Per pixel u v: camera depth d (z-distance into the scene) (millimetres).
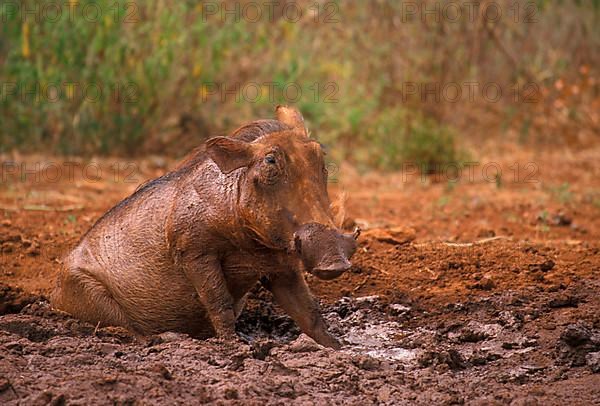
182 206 23125
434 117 54500
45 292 27719
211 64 47250
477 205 40375
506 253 30375
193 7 47375
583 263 29688
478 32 56344
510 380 21141
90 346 21078
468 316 25906
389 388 19875
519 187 45125
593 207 40844
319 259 20109
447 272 28891
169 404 18281
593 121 56281
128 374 19203
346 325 25766
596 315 24875
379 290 27875
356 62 53750
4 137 46031
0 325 22656
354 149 50406
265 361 20719
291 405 18734
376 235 32125
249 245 22359
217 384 19328
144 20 46906
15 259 30375
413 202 41312
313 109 49500
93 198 39438
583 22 58969
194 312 24391
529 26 58281
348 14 55125
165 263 23922
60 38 44156
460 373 21875
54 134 46562
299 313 23562
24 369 19594
